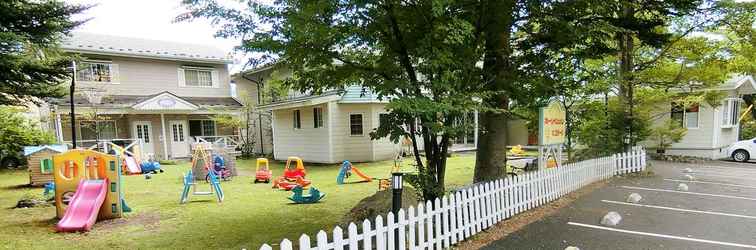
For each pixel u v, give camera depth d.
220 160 12.26
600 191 8.25
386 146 16.78
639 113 12.35
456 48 4.57
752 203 7.07
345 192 9.30
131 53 19.09
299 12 4.18
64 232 6.04
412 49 4.63
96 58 18.42
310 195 8.29
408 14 4.41
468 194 5.23
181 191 9.83
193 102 20.77
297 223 6.39
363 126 16.38
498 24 5.00
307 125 17.39
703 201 7.25
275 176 12.91
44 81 10.03
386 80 4.57
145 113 19.08
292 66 5.18
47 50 10.19
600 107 10.97
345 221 5.66
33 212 7.54
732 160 15.21
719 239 5.02
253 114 22.22
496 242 5.00
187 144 20.66
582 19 5.48
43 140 15.38
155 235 5.81
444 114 4.78
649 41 8.90
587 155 10.92
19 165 15.25
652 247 4.75
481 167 7.23
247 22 4.66
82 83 17.98
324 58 4.81
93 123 17.81
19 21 9.26
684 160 15.12
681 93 14.14
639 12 8.66
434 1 3.83
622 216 6.16
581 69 6.98
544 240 5.05
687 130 15.72
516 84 5.45
